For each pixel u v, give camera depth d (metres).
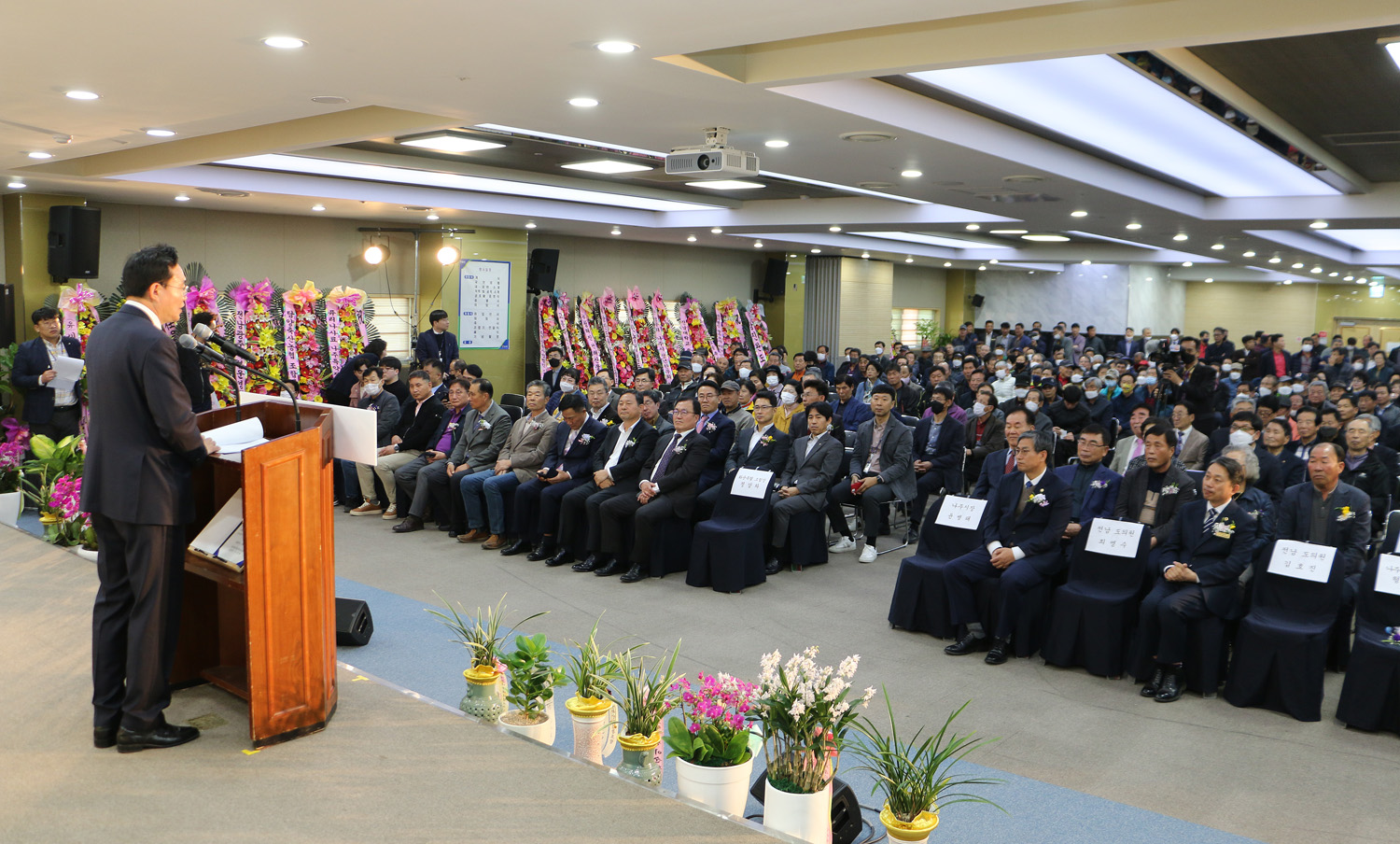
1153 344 21.08
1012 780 4.03
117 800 2.82
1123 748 4.38
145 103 5.82
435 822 2.72
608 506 7.06
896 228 12.82
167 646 3.15
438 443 8.64
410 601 6.34
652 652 5.47
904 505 8.62
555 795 2.89
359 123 7.10
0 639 4.30
